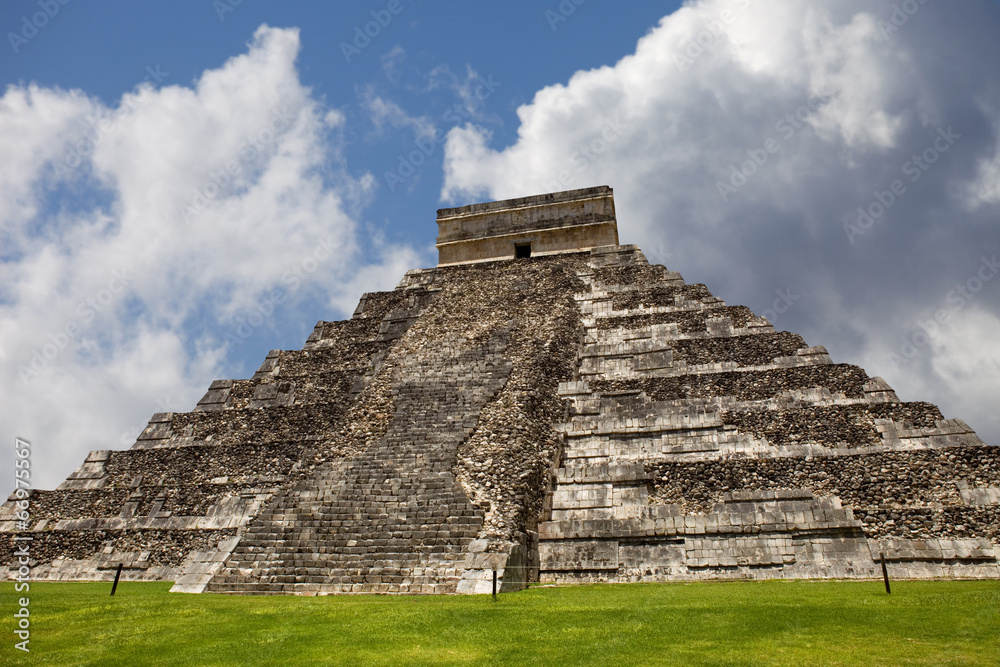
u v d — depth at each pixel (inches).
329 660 371.2
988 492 743.7
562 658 362.0
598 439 925.2
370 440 890.7
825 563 719.7
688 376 992.9
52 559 951.0
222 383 1219.2
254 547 716.7
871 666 326.0
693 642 380.5
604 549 766.5
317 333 1332.4
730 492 806.5
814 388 920.9
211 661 377.1
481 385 964.6
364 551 692.7
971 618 399.2
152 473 1066.1
